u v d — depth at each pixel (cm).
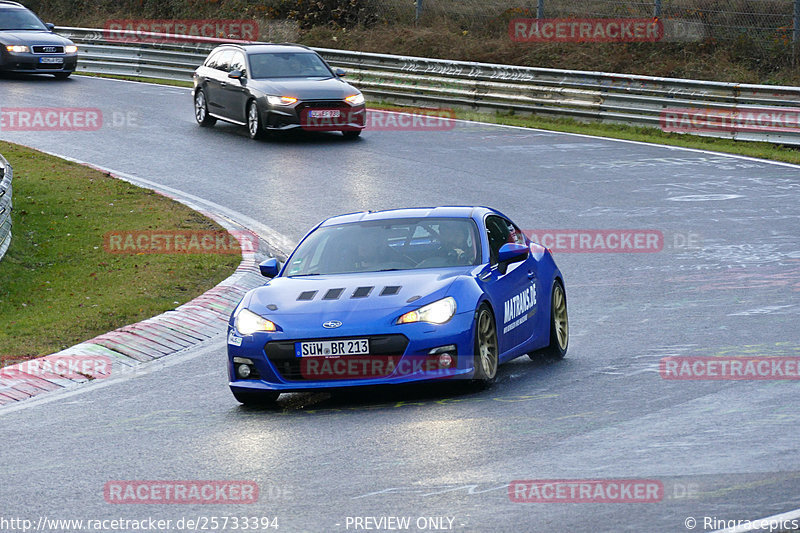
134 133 7181
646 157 6400
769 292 3641
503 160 6319
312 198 5431
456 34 9575
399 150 6669
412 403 2503
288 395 2720
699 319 3319
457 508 1723
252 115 7006
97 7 12412
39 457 2211
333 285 2636
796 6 8069
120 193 5428
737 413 2245
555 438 2114
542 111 7831
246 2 11312
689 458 1938
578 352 3028
